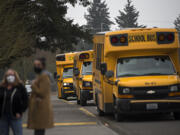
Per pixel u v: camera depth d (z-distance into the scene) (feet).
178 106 99.45
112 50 107.45
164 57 108.37
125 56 109.19
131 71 106.42
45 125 63.67
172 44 107.34
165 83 99.81
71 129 93.61
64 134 85.46
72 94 256.93
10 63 161.99
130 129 87.76
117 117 104.12
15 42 155.33
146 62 107.65
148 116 115.34
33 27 189.16
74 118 119.14
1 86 64.44
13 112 63.87
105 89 112.27
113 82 107.24
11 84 64.18
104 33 112.57
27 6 182.91
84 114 133.39
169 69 106.63
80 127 97.09
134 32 107.55
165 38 107.45
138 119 108.99
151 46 106.83
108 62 109.91
